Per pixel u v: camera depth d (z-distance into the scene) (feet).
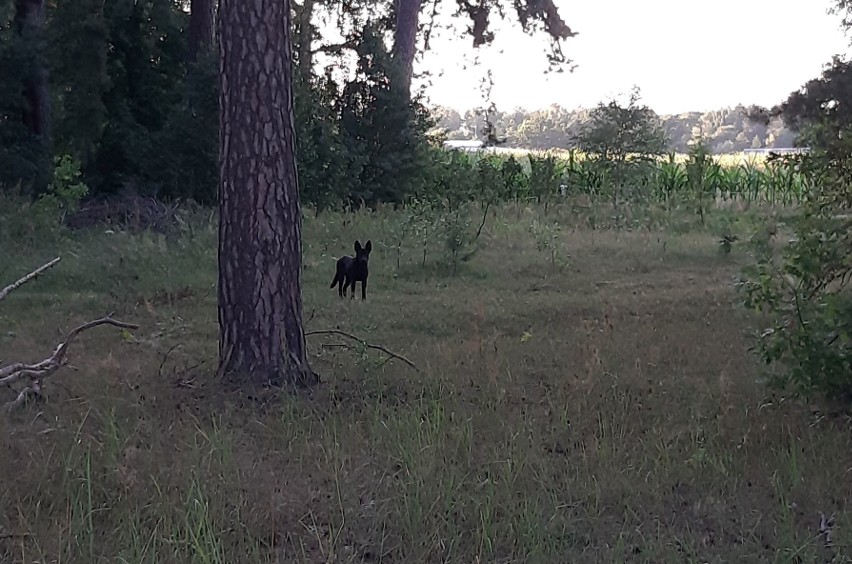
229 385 20.57
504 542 13.14
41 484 14.47
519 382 21.95
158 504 13.64
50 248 43.86
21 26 64.54
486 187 75.00
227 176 20.84
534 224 53.67
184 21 65.77
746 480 15.46
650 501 14.67
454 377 21.99
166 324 29.63
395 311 32.24
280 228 20.98
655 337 26.68
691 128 201.46
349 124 73.31
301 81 68.08
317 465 15.98
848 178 19.25
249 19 20.34
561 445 17.52
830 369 17.88
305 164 64.85
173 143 58.95
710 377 22.02
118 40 62.69
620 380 21.48
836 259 18.35
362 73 74.33
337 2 89.20
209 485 14.55
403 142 74.08
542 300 34.32
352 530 13.65
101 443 16.14
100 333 28.12
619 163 75.46
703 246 48.85
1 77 60.39
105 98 63.16
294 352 21.36
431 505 13.89
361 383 21.72
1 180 58.39
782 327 18.63
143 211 52.11
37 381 19.80
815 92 38.55
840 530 13.29
